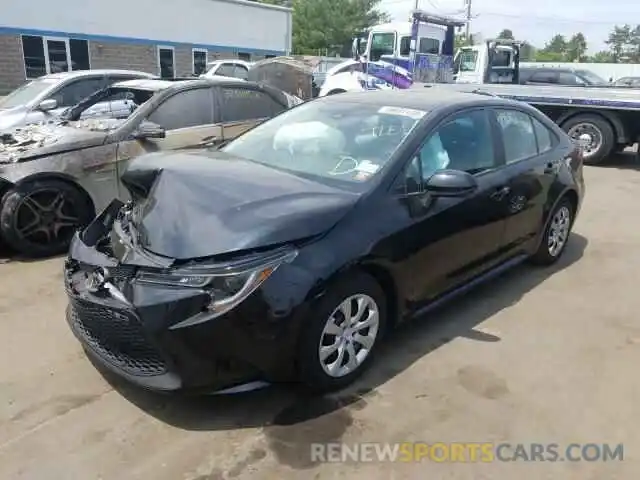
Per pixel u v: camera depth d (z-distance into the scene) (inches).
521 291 183.5
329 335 118.5
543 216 187.8
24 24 680.4
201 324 102.7
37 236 202.1
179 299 103.2
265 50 968.3
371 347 128.9
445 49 642.8
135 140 218.5
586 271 203.6
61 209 204.8
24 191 194.9
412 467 103.3
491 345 147.2
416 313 140.9
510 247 173.9
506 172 166.4
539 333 154.9
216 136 243.3
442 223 139.9
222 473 100.0
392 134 143.3
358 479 100.0
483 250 159.8
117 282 111.5
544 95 424.2
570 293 183.0
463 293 157.1
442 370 134.3
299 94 571.2
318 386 119.7
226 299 104.0
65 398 119.6
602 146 414.9
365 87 587.5
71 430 109.9
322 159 143.9
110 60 766.5
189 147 234.2
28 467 100.3
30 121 316.8
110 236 129.5
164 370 108.0
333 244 115.6
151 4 787.4
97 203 212.2
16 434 108.4
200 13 852.0
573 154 204.2
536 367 137.6
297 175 137.9
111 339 112.4
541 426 116.0
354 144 144.5
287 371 113.6
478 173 157.0
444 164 146.0
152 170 137.9
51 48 708.7
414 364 136.5
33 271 190.2
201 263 106.6
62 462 101.7
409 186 134.4
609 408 122.6
